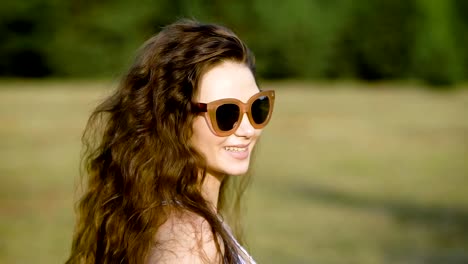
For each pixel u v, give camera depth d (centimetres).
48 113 2931
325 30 5872
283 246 1111
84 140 280
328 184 1786
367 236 1221
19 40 4919
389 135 2906
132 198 226
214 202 244
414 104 4209
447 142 2764
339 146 2566
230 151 233
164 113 230
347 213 1416
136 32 4988
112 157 239
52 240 1102
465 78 6506
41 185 1609
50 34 4962
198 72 227
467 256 1105
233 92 229
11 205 1368
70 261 259
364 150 2488
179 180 226
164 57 233
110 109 249
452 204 1560
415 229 1290
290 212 1397
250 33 5569
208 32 234
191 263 198
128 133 236
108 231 232
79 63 5012
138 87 239
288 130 2917
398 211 1458
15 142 2277
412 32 6266
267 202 1490
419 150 2525
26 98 3381
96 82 4772
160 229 206
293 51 5753
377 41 6197
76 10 4962
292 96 4147
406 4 6216
